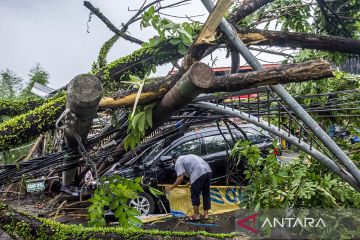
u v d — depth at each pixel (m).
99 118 3.32
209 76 2.01
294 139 3.24
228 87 2.11
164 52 3.12
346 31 4.25
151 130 2.87
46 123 2.49
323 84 4.36
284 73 2.01
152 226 5.81
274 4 4.37
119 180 2.79
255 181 3.57
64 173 4.97
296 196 3.23
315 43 3.20
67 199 6.11
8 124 2.44
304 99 4.54
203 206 6.04
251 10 3.12
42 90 9.02
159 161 6.48
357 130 4.63
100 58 3.55
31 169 3.01
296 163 3.72
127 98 2.55
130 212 2.64
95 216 2.62
